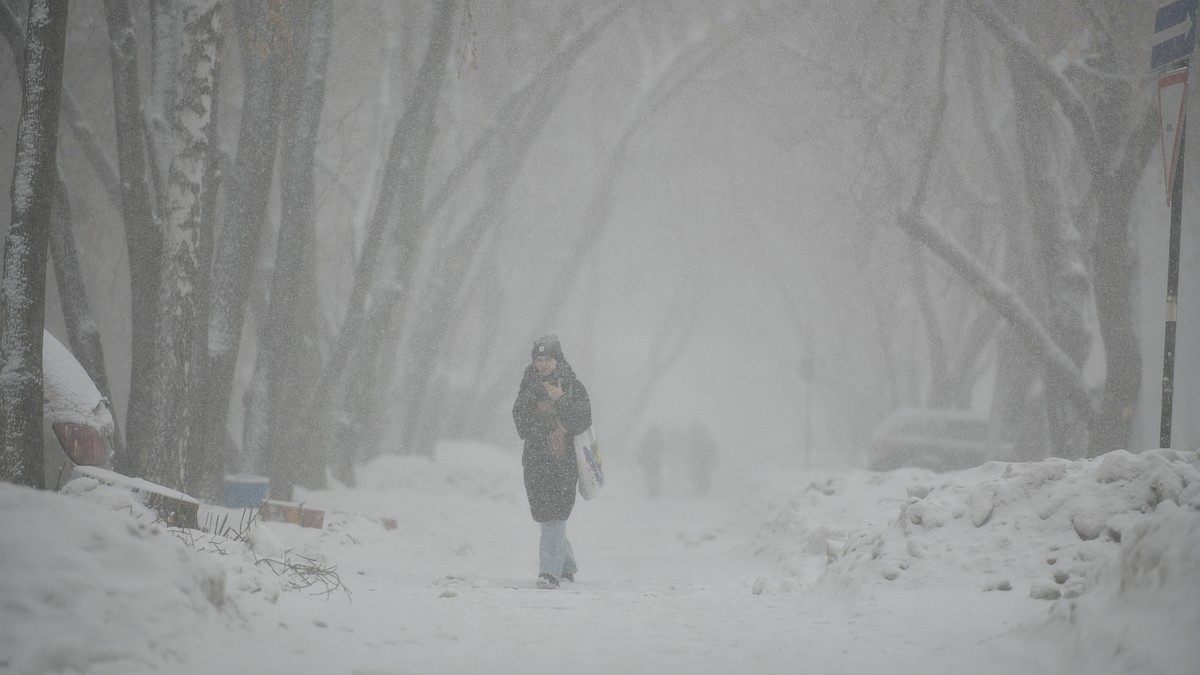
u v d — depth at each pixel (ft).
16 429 103.04
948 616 71.20
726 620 78.95
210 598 57.11
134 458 157.07
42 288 105.50
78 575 49.88
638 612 83.97
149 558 54.34
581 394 117.70
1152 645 46.62
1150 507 84.12
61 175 183.93
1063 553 82.07
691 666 60.54
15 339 104.06
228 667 50.70
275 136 203.51
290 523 166.40
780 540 165.99
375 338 268.00
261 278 260.21
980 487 92.43
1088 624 52.75
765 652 64.44
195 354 188.44
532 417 117.39
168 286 152.76
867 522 141.79
